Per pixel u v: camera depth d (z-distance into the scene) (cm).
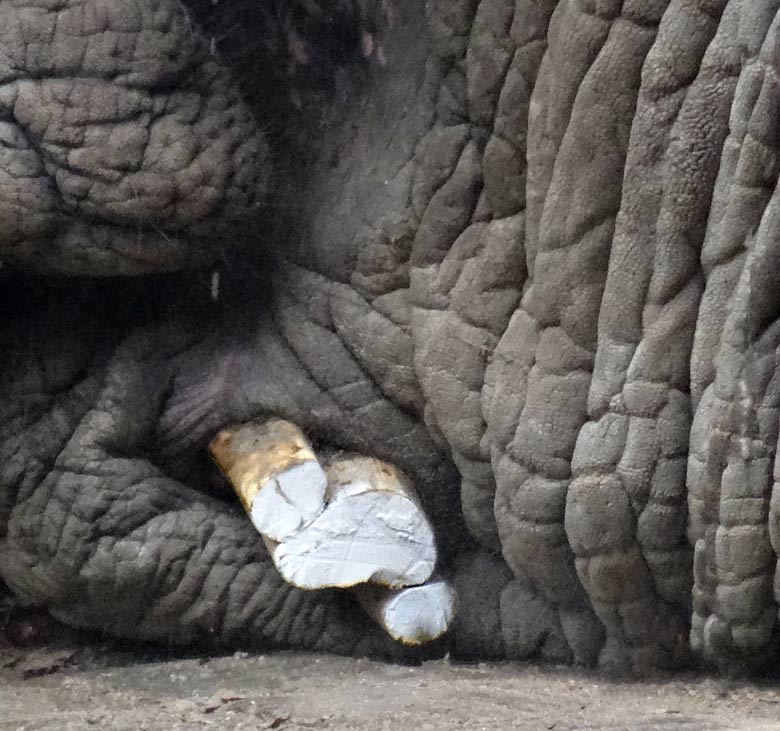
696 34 362
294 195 462
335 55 449
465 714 375
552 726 354
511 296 418
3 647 497
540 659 455
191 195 431
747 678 399
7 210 418
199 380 484
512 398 416
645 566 404
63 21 407
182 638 483
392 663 464
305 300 467
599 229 389
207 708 394
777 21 345
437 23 415
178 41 420
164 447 487
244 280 481
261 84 457
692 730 341
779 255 348
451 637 462
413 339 439
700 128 365
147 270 449
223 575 472
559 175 389
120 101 415
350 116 449
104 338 484
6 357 478
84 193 421
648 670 422
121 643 496
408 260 440
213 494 493
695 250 375
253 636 477
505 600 458
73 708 405
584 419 403
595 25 374
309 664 460
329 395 466
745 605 374
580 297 396
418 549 439
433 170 425
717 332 369
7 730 373
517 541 425
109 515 470
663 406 385
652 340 383
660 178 373
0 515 477
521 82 399
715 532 375
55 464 474
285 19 449
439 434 450
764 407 358
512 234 414
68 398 477
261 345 479
